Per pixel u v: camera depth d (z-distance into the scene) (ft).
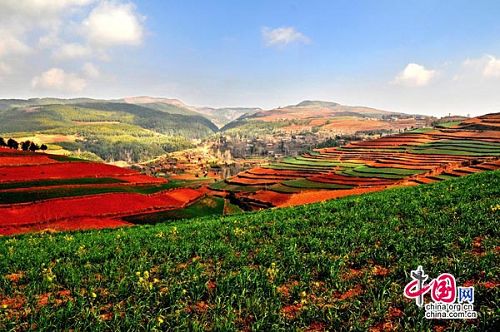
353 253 62.28
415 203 101.60
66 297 50.83
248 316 43.37
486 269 49.19
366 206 110.63
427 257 56.29
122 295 49.67
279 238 78.54
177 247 74.90
